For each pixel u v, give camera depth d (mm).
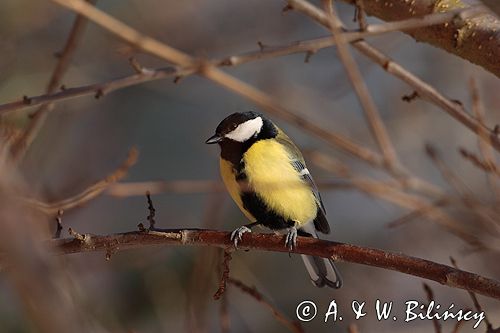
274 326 11844
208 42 14133
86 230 13125
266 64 13688
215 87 14375
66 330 2914
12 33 12844
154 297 11711
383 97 13539
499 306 11367
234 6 14469
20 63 12820
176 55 8430
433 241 12500
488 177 8383
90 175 12547
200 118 14617
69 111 12859
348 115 12773
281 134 8547
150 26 13969
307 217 8273
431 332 11188
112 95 14250
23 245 3078
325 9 7227
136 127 14398
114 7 13875
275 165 8039
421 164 12461
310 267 8352
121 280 11727
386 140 9164
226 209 12625
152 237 6309
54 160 12055
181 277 11812
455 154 12516
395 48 12953
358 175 10453
